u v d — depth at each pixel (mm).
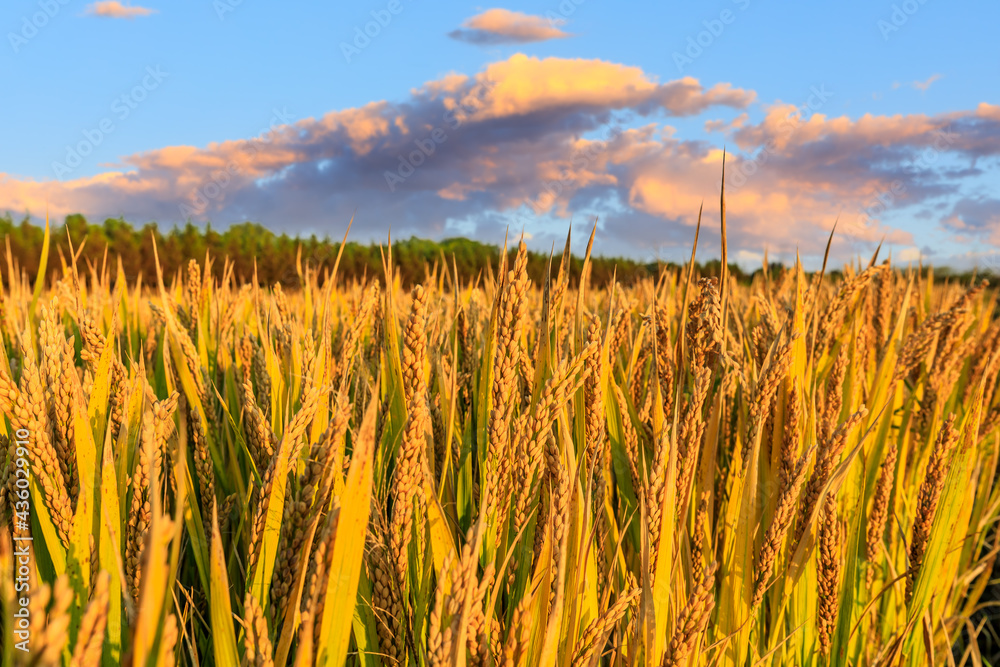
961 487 2096
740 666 1513
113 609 1023
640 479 1638
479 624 858
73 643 1017
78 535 1041
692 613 986
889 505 2572
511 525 1271
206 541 1458
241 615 1173
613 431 1843
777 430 1698
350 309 3201
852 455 1535
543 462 1126
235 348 2537
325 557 907
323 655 930
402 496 1068
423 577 1236
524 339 1458
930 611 2381
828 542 1585
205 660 1521
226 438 1974
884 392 2336
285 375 1847
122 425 1204
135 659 565
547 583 1111
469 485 1591
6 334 2674
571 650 1094
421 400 1021
